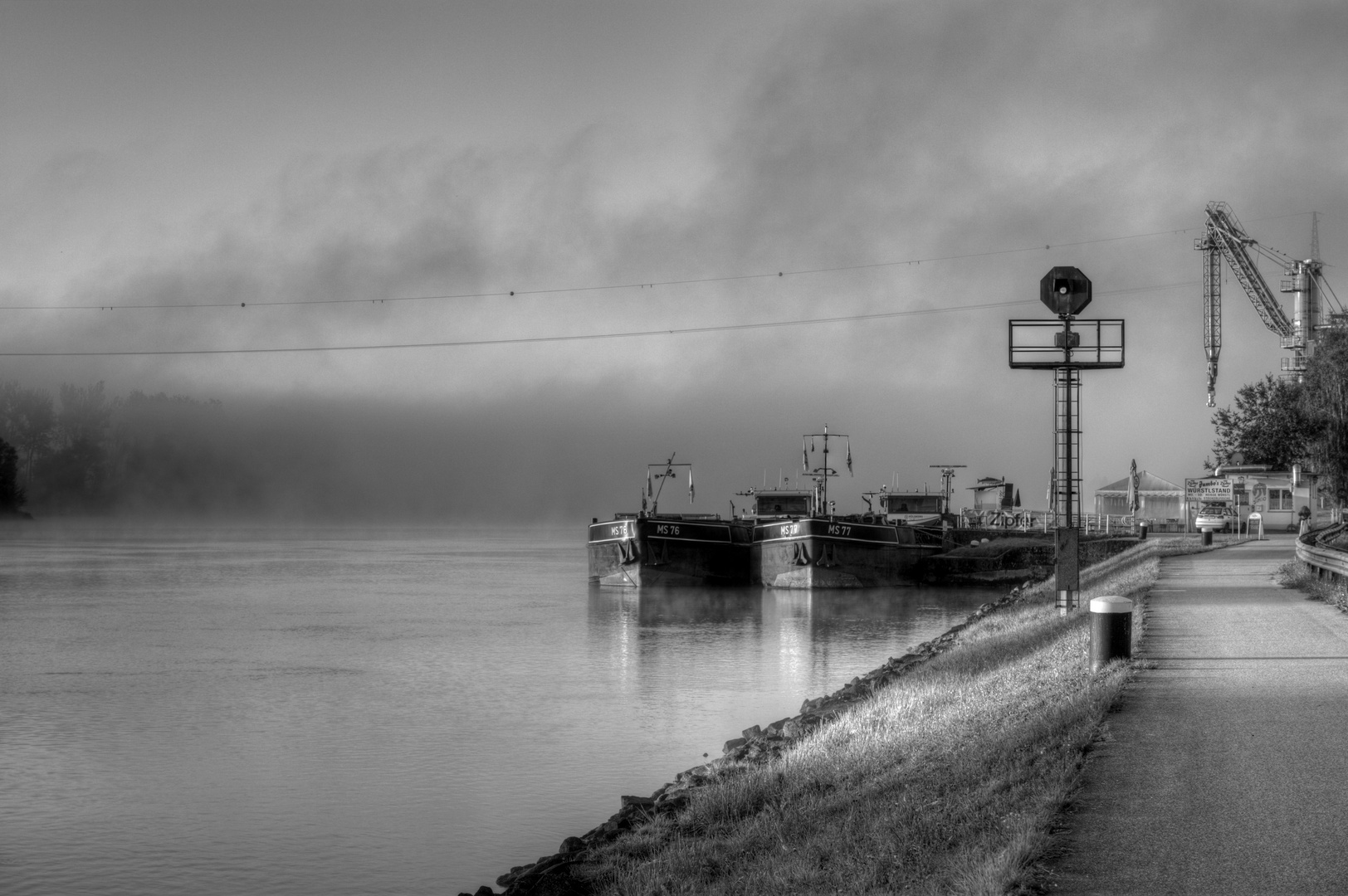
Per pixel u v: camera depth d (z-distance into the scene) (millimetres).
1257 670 22578
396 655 50875
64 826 24375
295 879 21047
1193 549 65688
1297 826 12859
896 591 81688
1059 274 36625
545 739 31859
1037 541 88688
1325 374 71688
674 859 15266
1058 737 16969
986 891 11156
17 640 57406
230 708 37531
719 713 35531
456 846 22672
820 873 13133
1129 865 11766
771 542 83750
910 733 19812
